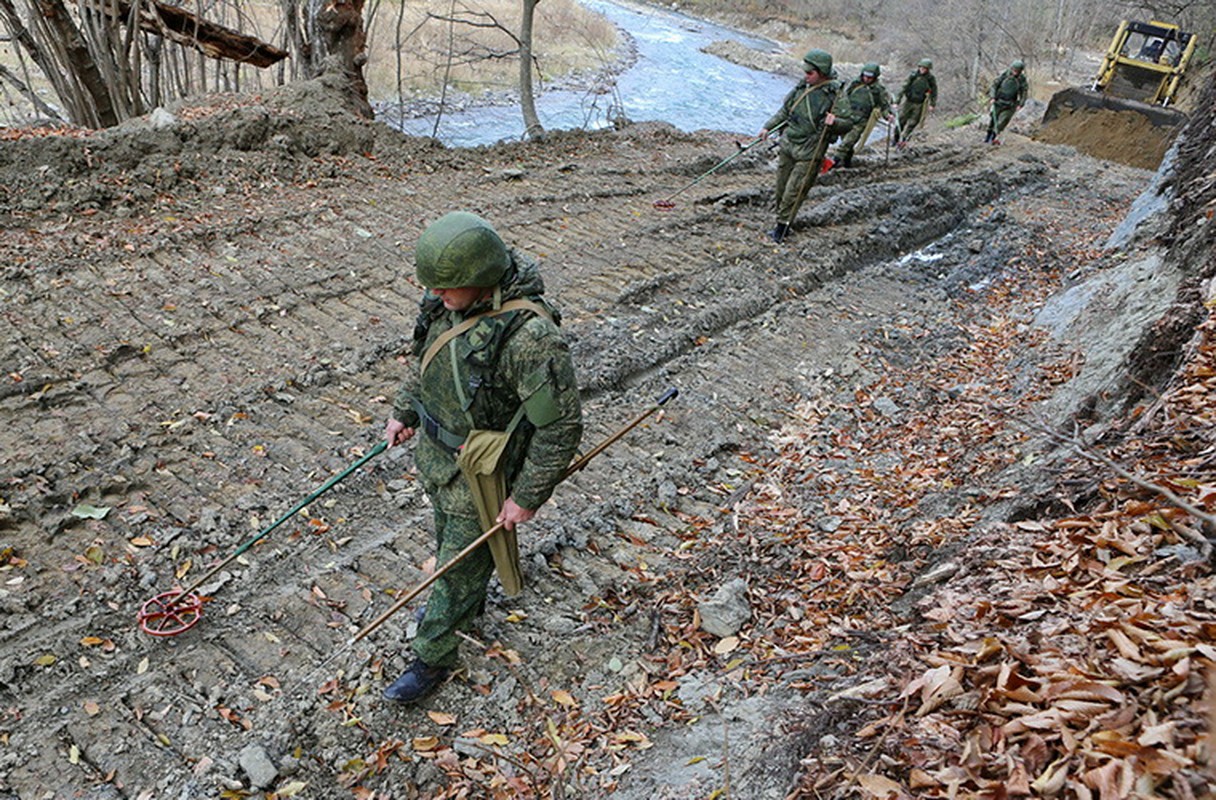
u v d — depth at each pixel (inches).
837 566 160.4
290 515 146.3
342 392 212.5
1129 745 80.8
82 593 148.5
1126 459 136.6
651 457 210.1
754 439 225.8
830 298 319.3
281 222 288.5
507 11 1160.8
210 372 209.8
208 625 146.2
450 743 131.0
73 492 166.9
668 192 398.0
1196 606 96.3
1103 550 115.2
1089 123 674.2
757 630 148.5
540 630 152.9
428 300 121.2
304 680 137.6
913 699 102.4
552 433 117.2
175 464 180.2
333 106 377.7
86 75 416.5
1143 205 353.7
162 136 307.7
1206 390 144.4
